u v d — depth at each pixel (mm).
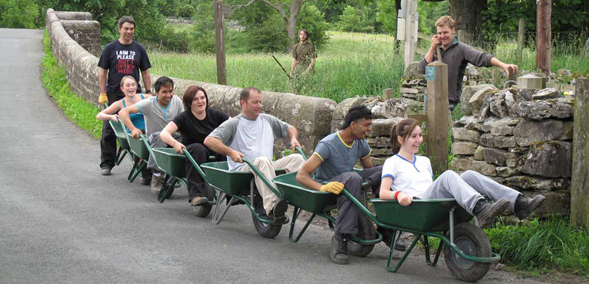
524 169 6039
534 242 5375
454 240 4988
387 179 5246
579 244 5488
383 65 12602
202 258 5641
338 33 60094
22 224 6613
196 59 20766
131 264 5445
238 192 6375
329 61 14750
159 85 8031
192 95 7223
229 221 6988
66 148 11016
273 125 6805
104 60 9570
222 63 12398
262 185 6152
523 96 6145
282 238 6340
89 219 6879
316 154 5602
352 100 7625
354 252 5777
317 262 5570
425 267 5430
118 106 8688
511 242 5500
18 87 18000
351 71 12500
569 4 21109
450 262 5094
